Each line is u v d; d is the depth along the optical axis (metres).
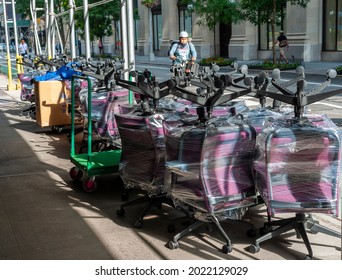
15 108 14.95
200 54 36.69
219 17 27.89
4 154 8.90
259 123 5.48
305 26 28.52
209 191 4.60
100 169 6.38
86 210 5.88
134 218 5.60
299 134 4.29
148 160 5.33
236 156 4.71
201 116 4.77
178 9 40.00
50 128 11.29
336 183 4.32
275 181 4.37
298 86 4.52
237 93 4.82
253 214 5.61
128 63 8.60
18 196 6.46
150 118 5.22
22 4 31.94
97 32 32.28
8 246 4.89
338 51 28.02
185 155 4.66
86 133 8.32
